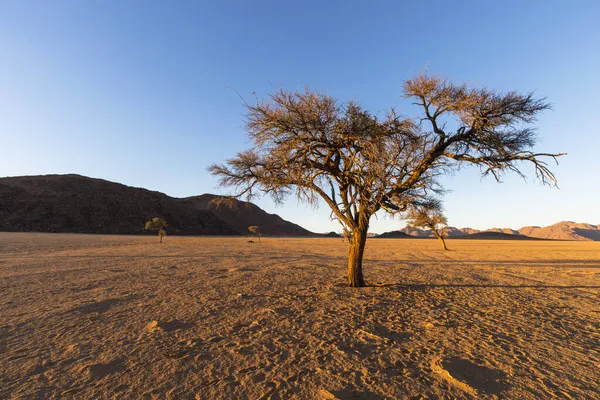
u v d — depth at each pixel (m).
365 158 10.30
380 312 8.47
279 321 7.50
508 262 25.89
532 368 4.92
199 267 18.86
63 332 6.64
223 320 7.57
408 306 9.24
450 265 22.61
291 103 9.58
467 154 10.98
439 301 10.03
